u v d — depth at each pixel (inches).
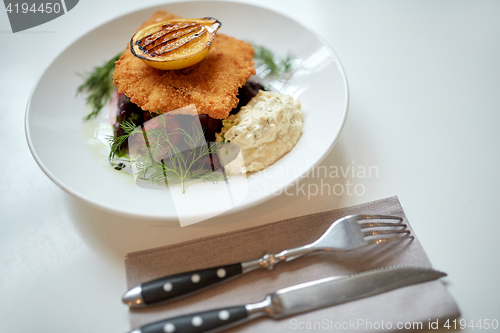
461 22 19.6
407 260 12.4
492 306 11.8
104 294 12.5
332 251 12.5
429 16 20.1
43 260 13.2
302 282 12.1
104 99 16.8
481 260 12.7
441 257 12.8
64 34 20.5
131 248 13.3
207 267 12.5
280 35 17.6
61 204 14.5
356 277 11.8
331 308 11.5
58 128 15.3
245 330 11.3
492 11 19.9
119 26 17.7
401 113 16.4
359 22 20.3
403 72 17.9
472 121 15.9
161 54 15.1
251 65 16.6
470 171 14.6
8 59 19.5
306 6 21.3
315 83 16.1
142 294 11.5
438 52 18.5
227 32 18.2
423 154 15.1
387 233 12.6
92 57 17.3
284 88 16.8
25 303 12.4
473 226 13.3
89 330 11.9
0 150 16.1
